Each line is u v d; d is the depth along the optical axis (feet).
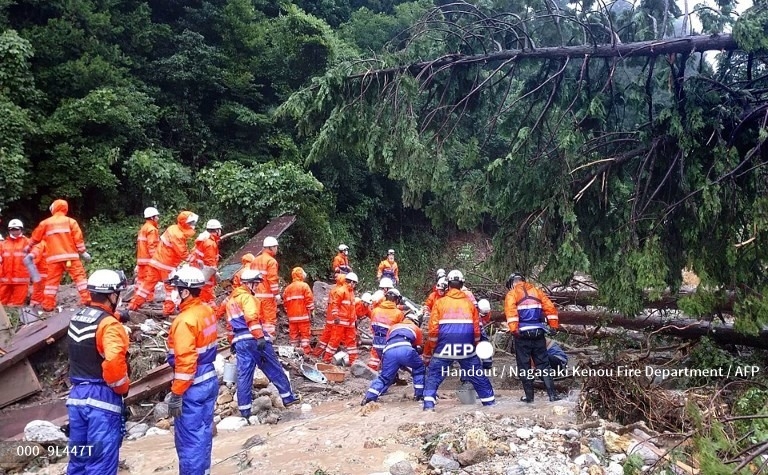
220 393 24.38
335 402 24.85
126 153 52.65
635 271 21.62
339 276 32.78
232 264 38.86
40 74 47.85
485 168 24.45
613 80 24.18
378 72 25.73
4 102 43.11
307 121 27.25
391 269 49.29
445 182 24.68
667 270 20.83
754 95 21.34
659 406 17.25
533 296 21.52
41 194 47.11
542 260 24.14
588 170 23.38
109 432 13.10
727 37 20.31
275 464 15.84
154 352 27.22
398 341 22.66
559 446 15.28
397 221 73.41
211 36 63.52
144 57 57.52
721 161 19.81
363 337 38.83
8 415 22.56
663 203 21.68
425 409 20.74
